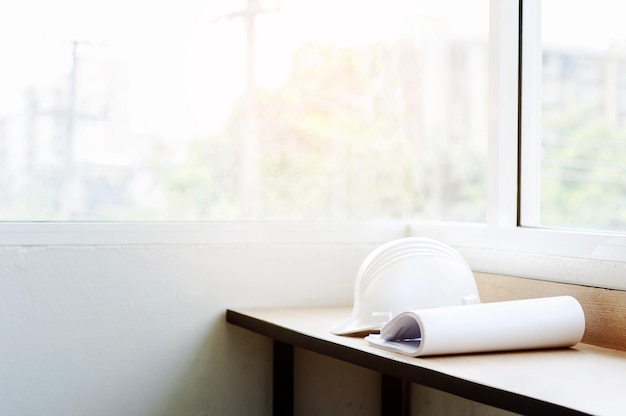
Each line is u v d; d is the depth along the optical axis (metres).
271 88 1.90
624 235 1.41
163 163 1.80
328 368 1.91
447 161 2.06
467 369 1.15
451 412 1.82
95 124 1.75
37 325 1.65
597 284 1.45
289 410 1.84
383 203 2.02
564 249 1.53
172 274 1.76
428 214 2.06
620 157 1.56
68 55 1.72
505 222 1.70
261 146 1.89
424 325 1.20
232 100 1.86
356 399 1.93
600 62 1.61
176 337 1.76
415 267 1.48
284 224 1.85
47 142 1.71
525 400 0.99
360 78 1.99
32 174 1.70
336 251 1.89
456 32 2.06
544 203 1.69
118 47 1.76
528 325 1.27
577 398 0.98
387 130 2.02
